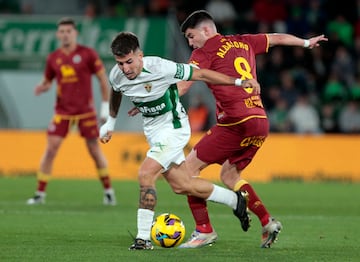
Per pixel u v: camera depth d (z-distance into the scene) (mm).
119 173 61781
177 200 46656
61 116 43812
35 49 65938
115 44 25641
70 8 76312
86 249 26828
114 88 27203
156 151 26703
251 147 29359
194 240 27938
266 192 52656
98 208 41938
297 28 75375
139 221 26547
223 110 28891
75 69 43344
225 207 43000
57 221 35656
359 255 26203
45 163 44094
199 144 29438
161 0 75562
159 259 24469
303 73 72188
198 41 29094
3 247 27312
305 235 31906
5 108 68438
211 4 76062
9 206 42125
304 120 67438
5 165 62844
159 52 65125
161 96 26500
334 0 77875
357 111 69375
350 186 57844
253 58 29641
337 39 75000
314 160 61844
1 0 75562
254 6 76562
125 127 67188
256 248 27750
